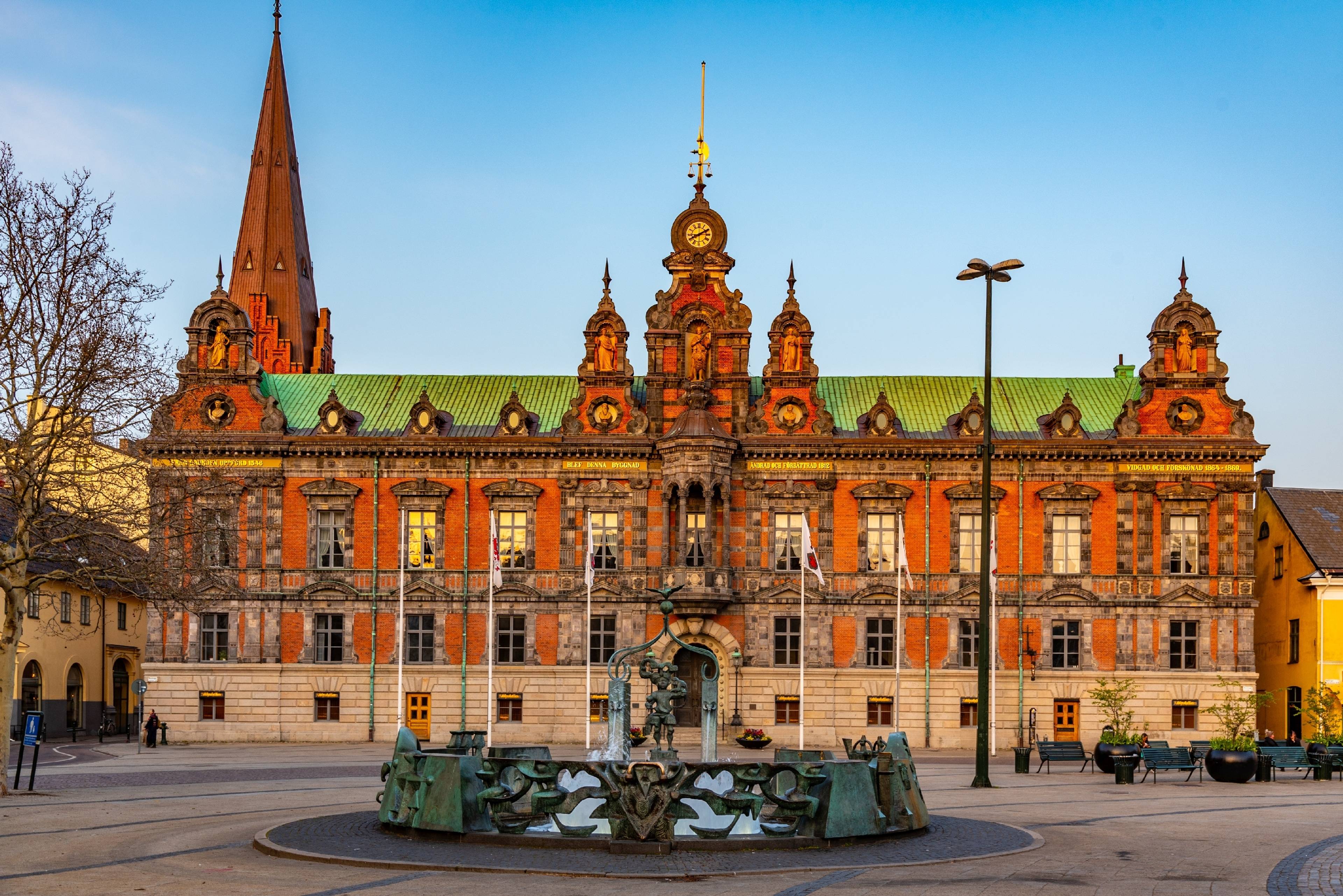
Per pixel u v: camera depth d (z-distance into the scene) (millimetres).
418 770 32750
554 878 26875
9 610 46031
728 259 84812
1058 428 82062
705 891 25516
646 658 39094
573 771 31156
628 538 81938
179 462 82062
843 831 31188
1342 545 83000
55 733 93562
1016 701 80375
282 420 83062
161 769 58812
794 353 83500
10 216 46219
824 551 81750
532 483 82312
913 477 82062
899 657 79562
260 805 41250
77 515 47188
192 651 81562
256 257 117125
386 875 27234
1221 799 44906
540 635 81688
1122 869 28594
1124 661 80375
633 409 82875
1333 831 35625
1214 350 82312
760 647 81562
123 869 27969
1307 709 74438
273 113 119750
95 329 46969
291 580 82062
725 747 78688
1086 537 81438
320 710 81500
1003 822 37062
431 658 81875
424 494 82188
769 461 82375
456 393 87250
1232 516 80875
